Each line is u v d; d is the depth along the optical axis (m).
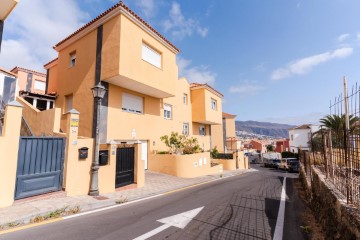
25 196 6.06
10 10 7.70
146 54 13.01
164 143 16.31
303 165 12.95
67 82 13.62
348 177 3.82
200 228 4.80
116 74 10.80
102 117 11.42
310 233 4.70
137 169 9.75
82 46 13.06
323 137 6.20
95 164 7.48
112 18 11.54
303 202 7.62
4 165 5.52
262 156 40.72
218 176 15.47
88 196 7.18
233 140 37.16
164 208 6.38
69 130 7.18
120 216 5.53
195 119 21.50
